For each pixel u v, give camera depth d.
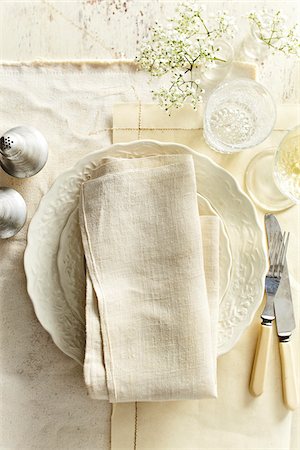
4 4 0.92
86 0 0.93
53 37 0.93
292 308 0.87
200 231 0.78
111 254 0.79
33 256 0.83
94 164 0.83
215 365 0.79
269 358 0.88
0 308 0.89
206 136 0.85
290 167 0.81
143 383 0.77
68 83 0.91
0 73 0.90
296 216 0.89
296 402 0.87
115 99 0.91
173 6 0.93
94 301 0.78
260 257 0.83
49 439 0.88
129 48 0.93
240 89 0.84
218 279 0.80
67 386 0.88
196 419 0.88
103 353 0.77
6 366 0.88
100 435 0.88
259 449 0.87
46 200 0.83
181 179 0.78
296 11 0.93
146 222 0.79
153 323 0.78
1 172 0.89
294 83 0.92
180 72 0.90
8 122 0.90
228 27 0.82
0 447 0.88
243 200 0.83
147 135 0.89
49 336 0.89
